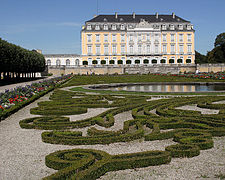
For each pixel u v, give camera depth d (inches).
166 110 569.6
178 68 3147.1
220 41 3907.5
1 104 637.9
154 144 378.3
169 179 275.4
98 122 488.1
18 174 293.1
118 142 387.9
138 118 506.6
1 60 1739.7
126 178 280.7
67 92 989.2
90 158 302.5
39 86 1112.2
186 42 3622.0
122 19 3656.5
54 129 459.2
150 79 1852.9
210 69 3063.5
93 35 3558.1
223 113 538.3
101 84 1439.5
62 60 4097.0
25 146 381.1
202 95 855.7
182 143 358.9
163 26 3590.1
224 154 334.0
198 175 281.3
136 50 3592.5
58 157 316.8
